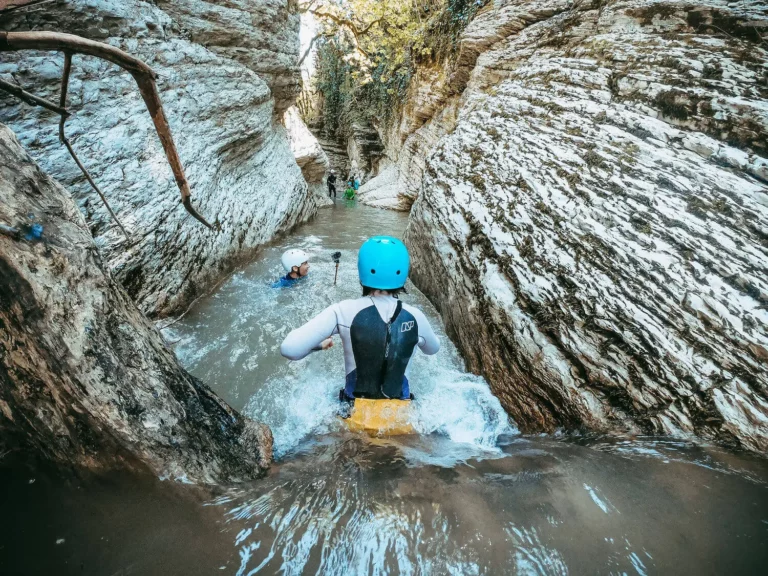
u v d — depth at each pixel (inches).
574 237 117.4
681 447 76.5
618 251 106.0
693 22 151.9
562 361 102.4
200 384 79.4
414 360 140.9
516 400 114.3
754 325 81.3
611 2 195.0
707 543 52.5
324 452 80.4
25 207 58.4
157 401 64.6
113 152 148.6
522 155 160.7
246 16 291.7
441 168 212.1
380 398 92.4
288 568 48.9
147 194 156.9
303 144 478.0
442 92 524.1
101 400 57.7
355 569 49.0
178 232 169.2
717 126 117.3
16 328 55.3
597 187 124.1
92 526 52.5
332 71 1040.2
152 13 199.2
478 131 205.6
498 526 54.9
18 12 132.3
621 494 62.0
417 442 85.8
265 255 252.2
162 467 59.8
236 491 61.8
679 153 119.1
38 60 130.3
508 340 117.6
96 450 60.1
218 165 231.1
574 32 217.2
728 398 78.2
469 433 96.7
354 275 221.3
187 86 214.5
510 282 124.8
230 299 181.6
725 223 98.0
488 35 360.8
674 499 60.7
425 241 198.7
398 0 632.4
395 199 602.5
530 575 48.3
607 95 154.0
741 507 59.1
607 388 93.7
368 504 58.8
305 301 183.3
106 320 63.9
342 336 93.0
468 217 161.9
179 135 196.2
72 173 131.4
